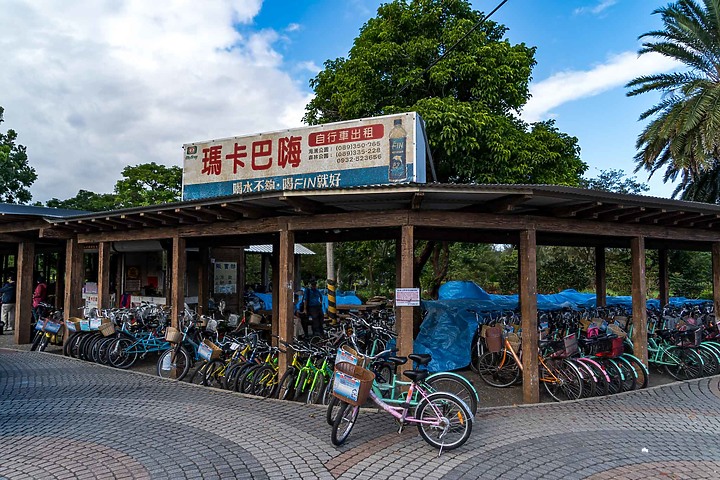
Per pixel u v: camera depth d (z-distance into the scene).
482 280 22.70
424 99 9.94
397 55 10.47
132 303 12.12
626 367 6.71
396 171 7.11
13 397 6.16
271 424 5.09
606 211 6.29
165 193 19.16
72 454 4.25
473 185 5.16
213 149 8.57
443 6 10.86
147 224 8.18
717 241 8.30
